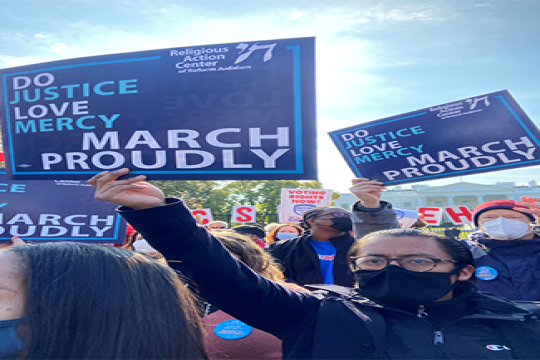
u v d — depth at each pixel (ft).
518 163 7.08
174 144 5.51
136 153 5.57
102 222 9.59
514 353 4.09
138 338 2.81
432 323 4.50
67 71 5.81
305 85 5.33
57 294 2.68
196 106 5.50
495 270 9.57
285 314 4.66
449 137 7.52
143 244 9.14
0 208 9.30
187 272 4.25
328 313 4.72
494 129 7.23
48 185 9.53
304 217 11.69
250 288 4.47
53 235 9.44
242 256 6.40
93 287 2.79
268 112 5.39
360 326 4.49
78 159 5.70
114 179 4.28
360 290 4.92
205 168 5.46
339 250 11.02
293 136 5.33
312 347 4.57
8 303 2.61
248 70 5.46
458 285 4.71
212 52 5.54
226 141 5.43
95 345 2.68
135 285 2.96
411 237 4.73
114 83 5.67
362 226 7.75
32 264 2.77
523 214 9.93
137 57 5.67
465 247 4.74
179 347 3.05
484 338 4.27
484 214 10.32
